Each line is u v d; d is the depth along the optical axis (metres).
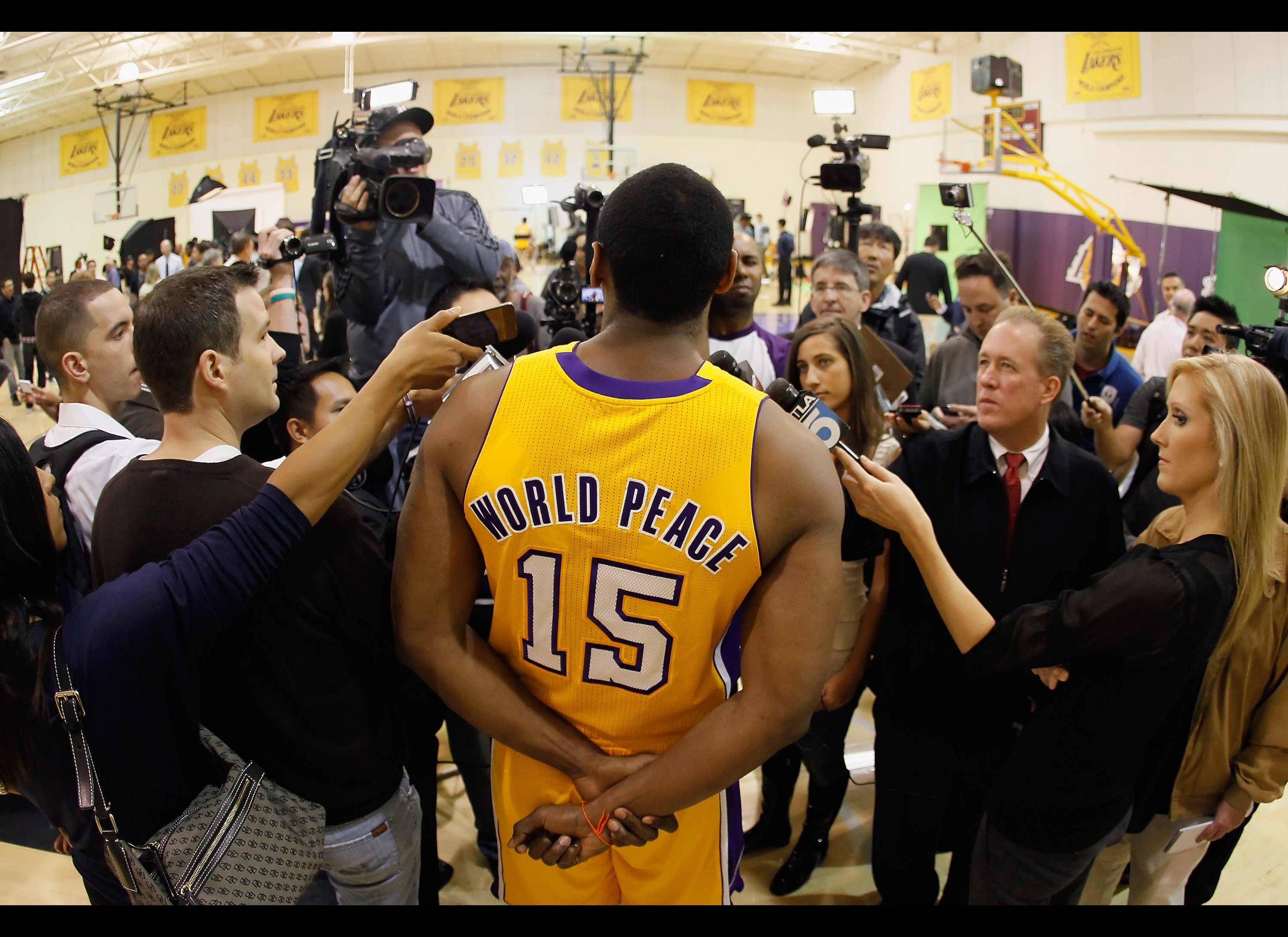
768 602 0.87
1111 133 8.38
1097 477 1.50
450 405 0.90
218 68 11.98
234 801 0.99
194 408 1.05
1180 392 1.21
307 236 2.00
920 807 1.62
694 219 0.82
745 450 0.82
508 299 3.67
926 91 11.89
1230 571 1.15
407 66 13.34
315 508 0.94
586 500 0.84
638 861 1.00
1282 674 1.32
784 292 12.87
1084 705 1.21
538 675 0.94
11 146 16.41
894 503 1.26
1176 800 1.41
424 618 0.93
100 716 0.88
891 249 3.66
